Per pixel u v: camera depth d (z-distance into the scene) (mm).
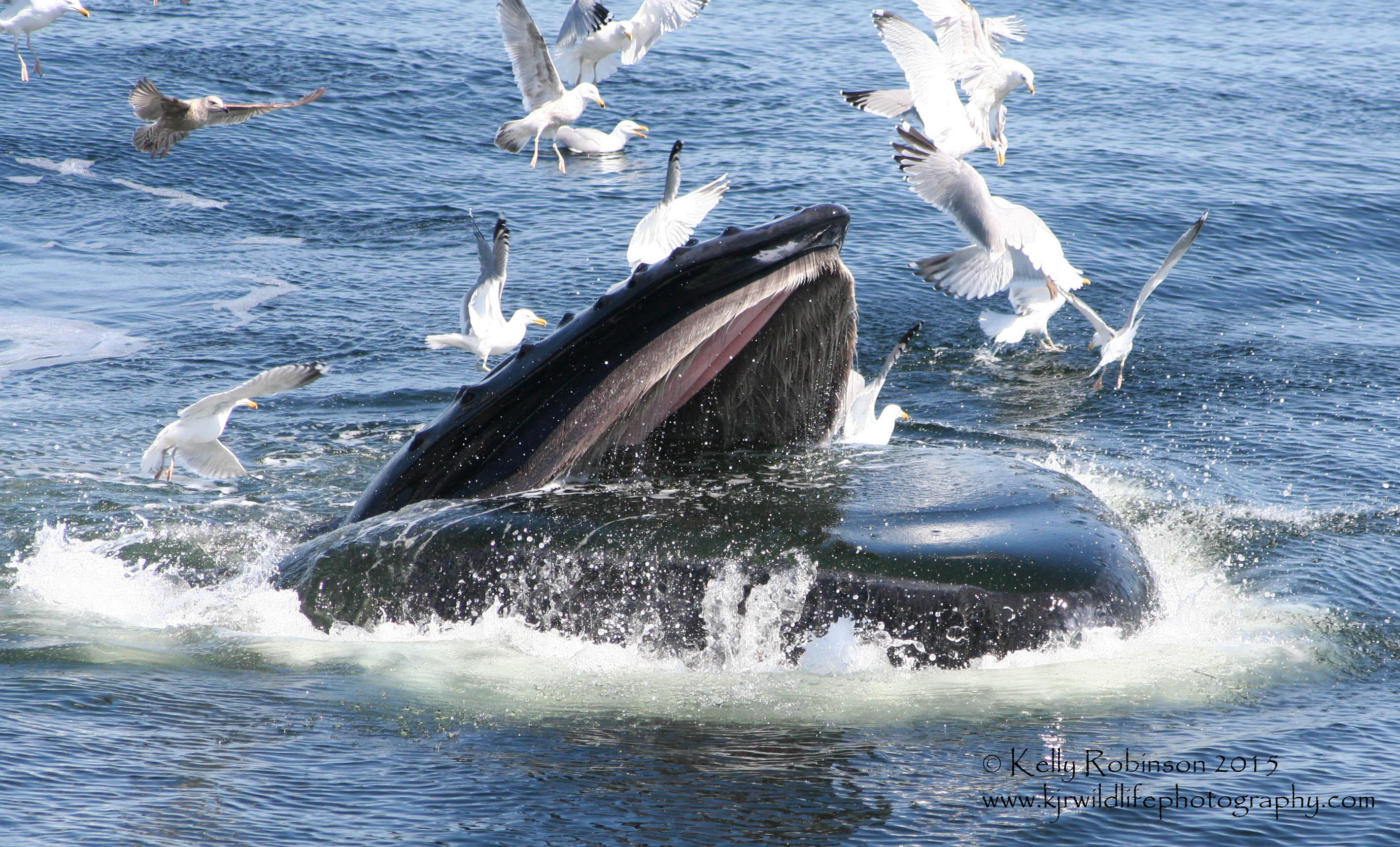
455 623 14672
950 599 13828
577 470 15688
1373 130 52125
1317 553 18672
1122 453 23859
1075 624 14164
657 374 15297
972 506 15047
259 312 31250
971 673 13812
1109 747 12406
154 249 35906
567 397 15555
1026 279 29703
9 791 10898
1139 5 75562
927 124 27469
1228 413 26156
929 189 23016
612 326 15219
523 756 11992
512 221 39625
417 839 10531
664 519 14688
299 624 15180
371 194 42000
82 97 48750
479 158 46438
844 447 16984
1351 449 23922
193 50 55469
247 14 62125
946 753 12195
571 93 41875
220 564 17438
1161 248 37969
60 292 32156
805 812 11133
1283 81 59438
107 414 24516
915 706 13125
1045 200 41875
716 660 14016
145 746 11953
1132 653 14398
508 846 10469
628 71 57250
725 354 15844
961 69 27562
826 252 15641
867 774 11750
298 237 37594
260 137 46156
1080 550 14555
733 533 14391
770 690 13422
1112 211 40906
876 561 14039
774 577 13969
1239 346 30500
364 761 11859
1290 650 15062
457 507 15305
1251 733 12852
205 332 29734
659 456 16094
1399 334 31766
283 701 13109
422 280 34188
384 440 23688
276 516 19578
